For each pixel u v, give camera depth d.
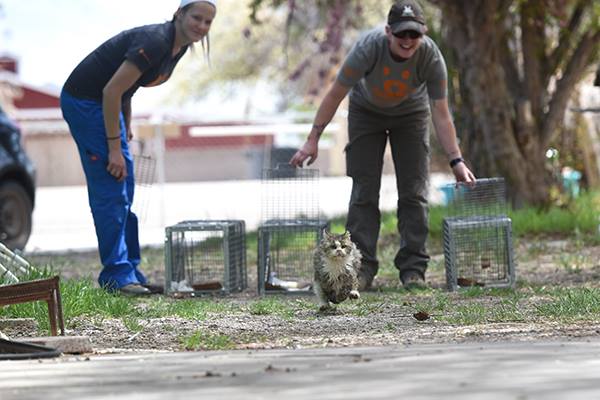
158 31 13.75
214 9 13.88
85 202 42.78
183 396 6.74
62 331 9.79
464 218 14.54
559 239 20.23
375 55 13.53
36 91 59.34
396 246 19.84
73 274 17.55
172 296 14.12
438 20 27.61
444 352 8.30
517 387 6.75
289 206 19.94
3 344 9.07
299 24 36.38
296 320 11.26
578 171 28.62
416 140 14.46
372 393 6.65
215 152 53.41
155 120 34.53
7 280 12.18
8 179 21.69
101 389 7.07
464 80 23.34
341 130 36.66
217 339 9.91
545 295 12.98
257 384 7.07
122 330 10.70
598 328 9.88
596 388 6.66
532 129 23.47
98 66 13.98
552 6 23.62
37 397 6.86
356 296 12.07
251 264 18.84
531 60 24.05
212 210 34.25
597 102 31.33
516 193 23.23
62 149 52.44
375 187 14.45
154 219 32.12
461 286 14.20
